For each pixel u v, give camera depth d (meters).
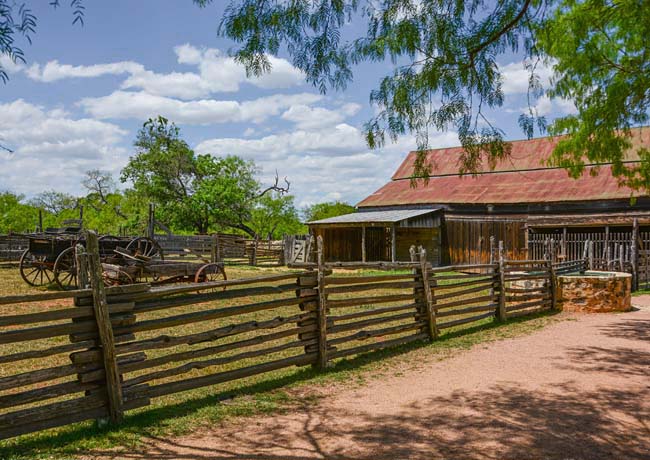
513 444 4.98
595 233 23.91
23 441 5.12
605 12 9.16
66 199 76.69
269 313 13.05
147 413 5.89
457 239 28.67
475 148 6.87
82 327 5.41
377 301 8.98
